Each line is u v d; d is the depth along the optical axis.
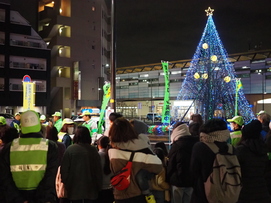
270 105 63.88
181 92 45.59
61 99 53.31
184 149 4.12
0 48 43.88
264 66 66.06
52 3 57.22
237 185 3.27
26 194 3.34
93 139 8.03
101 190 4.56
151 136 20.88
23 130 3.50
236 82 36.69
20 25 45.97
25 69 45.91
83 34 56.38
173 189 4.42
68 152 4.14
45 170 3.43
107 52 66.62
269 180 4.67
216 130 3.50
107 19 66.56
